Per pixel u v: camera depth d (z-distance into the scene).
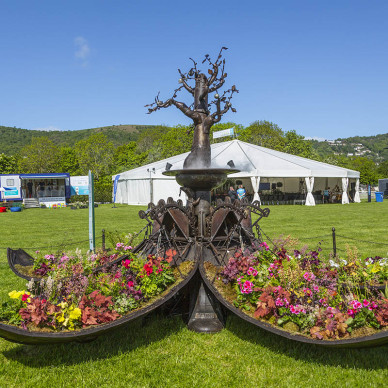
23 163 65.31
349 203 30.98
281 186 38.16
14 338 3.47
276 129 65.38
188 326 4.61
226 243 5.36
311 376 3.43
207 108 5.68
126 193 32.94
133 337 4.34
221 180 5.36
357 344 3.38
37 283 5.18
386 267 5.00
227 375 3.47
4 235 12.80
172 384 3.34
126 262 4.44
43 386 3.33
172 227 5.79
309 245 9.60
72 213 23.80
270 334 4.34
